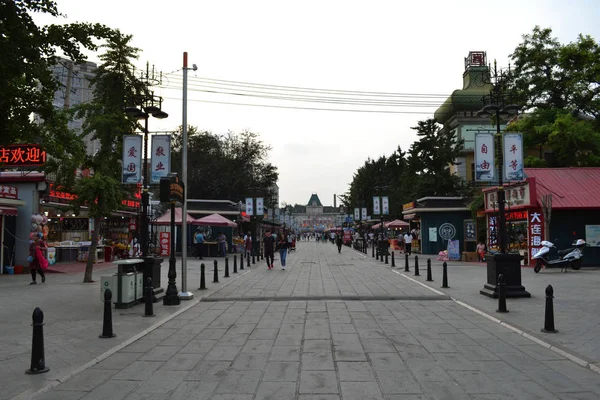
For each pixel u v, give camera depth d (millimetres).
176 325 9633
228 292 14477
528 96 31562
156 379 6098
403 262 28828
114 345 7809
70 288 15391
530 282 16391
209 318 10398
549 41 31219
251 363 6801
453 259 29719
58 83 7637
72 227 26125
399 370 6391
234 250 36312
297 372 6336
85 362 6789
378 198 32438
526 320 9703
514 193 24422
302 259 32562
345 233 64500
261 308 11688
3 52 6277
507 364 6668
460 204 36844
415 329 9102
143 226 12969
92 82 17562
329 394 5445
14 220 21234
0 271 20422
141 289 12398
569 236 23094
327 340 8195
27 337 8312
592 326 9016
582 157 29531
